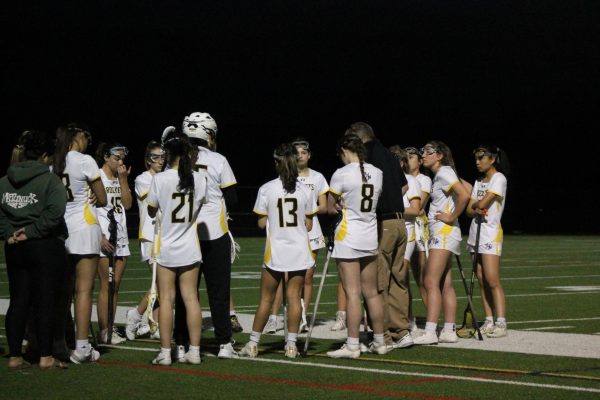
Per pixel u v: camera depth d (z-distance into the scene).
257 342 13.98
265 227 14.00
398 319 14.83
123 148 16.05
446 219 15.29
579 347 14.84
